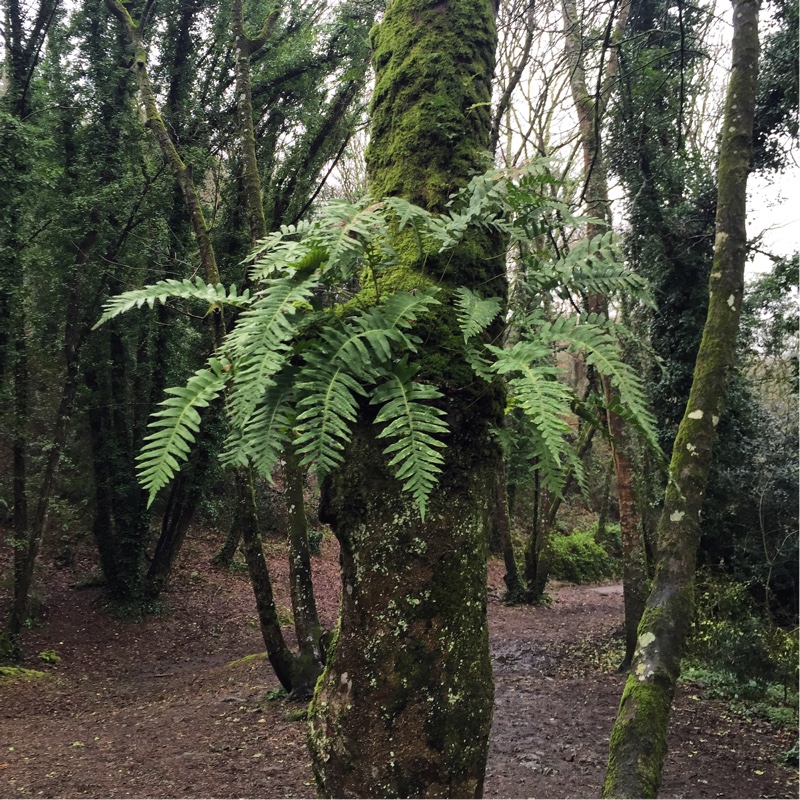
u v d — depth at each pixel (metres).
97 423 11.85
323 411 1.35
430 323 1.63
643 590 8.36
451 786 1.43
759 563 9.67
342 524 1.60
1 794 4.59
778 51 8.76
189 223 11.67
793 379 10.40
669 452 9.82
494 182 1.79
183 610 12.50
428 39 2.03
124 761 5.32
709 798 4.82
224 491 16.95
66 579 12.50
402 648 1.48
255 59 11.30
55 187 9.91
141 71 7.04
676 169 9.63
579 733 6.15
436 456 1.34
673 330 9.98
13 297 9.30
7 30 9.77
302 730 5.83
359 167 15.16
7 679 8.31
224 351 1.64
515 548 19.89
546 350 1.56
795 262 9.05
